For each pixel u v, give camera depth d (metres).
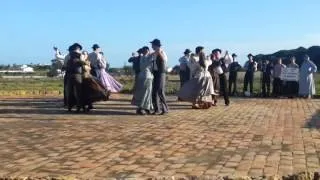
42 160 8.54
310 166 8.12
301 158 8.75
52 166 8.08
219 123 13.44
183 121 13.87
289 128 12.51
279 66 25.36
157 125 12.96
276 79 25.42
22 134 11.37
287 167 8.03
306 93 25.02
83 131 11.84
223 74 19.34
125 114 15.79
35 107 18.11
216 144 10.10
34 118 14.52
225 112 16.53
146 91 15.73
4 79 41.84
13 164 8.23
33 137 10.95
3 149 9.54
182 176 7.39
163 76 15.88
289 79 25.22
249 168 7.95
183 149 9.55
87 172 7.68
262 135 11.30
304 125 13.14
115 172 7.69
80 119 14.33
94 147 9.75
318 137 11.05
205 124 13.21
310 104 20.36
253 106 19.05
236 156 8.90
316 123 13.60
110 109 17.38
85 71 16.30
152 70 15.84
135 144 10.07
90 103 16.39
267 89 25.69
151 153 9.16
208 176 7.32
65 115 15.40
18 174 7.51
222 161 8.48
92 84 16.30
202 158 8.73
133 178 7.21
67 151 9.34
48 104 19.48
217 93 19.11
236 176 7.26
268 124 13.30
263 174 7.52
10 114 15.59
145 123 13.39
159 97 15.91
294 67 25.28
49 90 27.47
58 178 7.12
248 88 28.66
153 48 15.83
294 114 16.05
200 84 17.62
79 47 16.41
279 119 14.54
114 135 11.21
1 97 23.75
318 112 16.78
